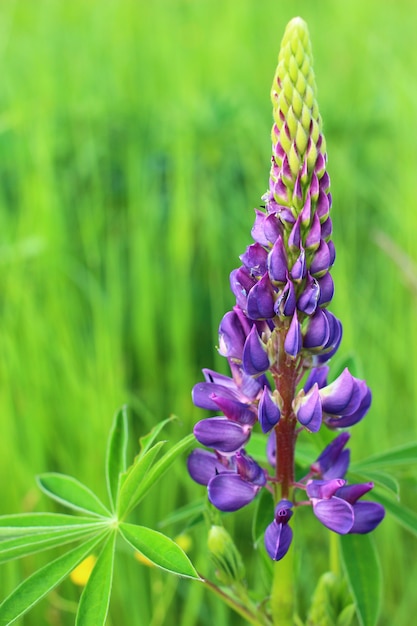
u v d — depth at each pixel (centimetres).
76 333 115
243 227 137
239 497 67
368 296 119
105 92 172
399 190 137
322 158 65
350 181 140
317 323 66
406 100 143
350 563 71
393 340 114
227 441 67
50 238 123
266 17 234
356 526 67
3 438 93
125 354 119
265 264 66
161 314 124
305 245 66
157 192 143
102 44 200
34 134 138
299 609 89
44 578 67
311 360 67
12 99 149
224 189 146
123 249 137
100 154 150
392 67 156
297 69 65
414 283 101
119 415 73
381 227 137
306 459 76
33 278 119
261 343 66
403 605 87
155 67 187
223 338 67
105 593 66
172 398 110
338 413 67
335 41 206
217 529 70
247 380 67
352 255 126
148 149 158
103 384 102
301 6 239
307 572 89
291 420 67
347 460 69
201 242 138
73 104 163
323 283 66
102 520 69
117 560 87
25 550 68
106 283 127
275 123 65
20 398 99
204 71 190
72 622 87
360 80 185
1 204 131
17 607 66
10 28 198
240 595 70
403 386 112
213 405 67
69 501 71
